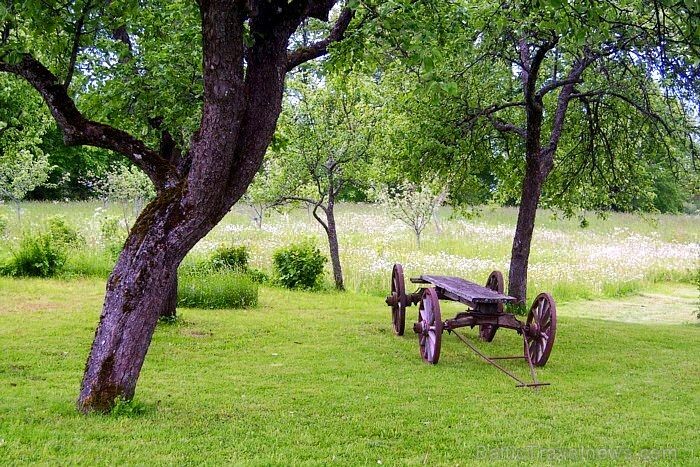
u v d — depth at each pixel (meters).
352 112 14.14
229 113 5.24
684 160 12.20
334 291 14.66
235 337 9.18
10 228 19.77
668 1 5.95
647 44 9.35
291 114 13.92
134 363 5.52
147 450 4.66
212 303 11.79
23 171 21.70
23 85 13.16
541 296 8.19
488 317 8.05
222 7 5.05
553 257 20.47
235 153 5.51
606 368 8.10
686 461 4.81
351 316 11.46
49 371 6.91
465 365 8.05
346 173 14.51
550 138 12.57
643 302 15.71
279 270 14.88
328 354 8.34
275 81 5.56
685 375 7.81
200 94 8.54
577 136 13.53
